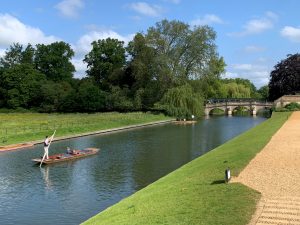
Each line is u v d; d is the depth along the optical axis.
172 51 105.06
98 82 143.00
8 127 68.31
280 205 18.52
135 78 113.25
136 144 57.03
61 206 27.44
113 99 116.12
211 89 131.00
